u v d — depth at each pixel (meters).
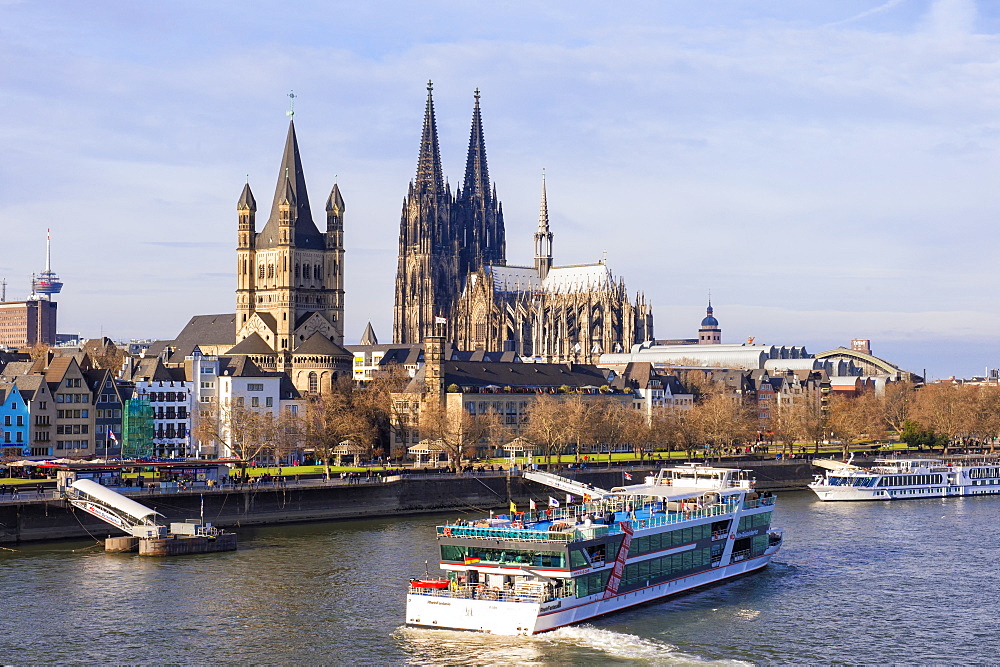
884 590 156.38
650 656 125.62
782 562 175.88
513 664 122.38
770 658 125.88
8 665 121.94
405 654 125.50
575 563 135.00
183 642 129.38
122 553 177.00
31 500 186.12
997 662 125.19
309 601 146.38
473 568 137.88
